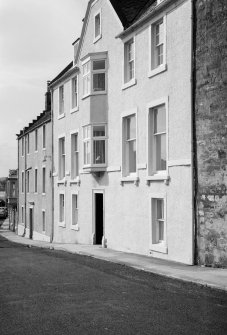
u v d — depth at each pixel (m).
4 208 83.31
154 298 9.23
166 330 6.98
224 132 13.37
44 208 33.91
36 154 37.12
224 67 13.44
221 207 13.35
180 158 15.10
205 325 7.24
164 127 16.61
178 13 15.45
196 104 14.41
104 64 21.98
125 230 19.23
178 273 12.10
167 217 15.80
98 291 10.09
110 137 21.05
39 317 7.95
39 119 36.66
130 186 18.81
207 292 9.80
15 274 12.95
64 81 27.88
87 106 22.72
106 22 21.62
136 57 18.50
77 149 25.98
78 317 7.87
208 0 14.03
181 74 15.20
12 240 37.03
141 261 15.15
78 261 15.76
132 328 7.12
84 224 24.47
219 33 13.62
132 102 18.81
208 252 13.72
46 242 30.73
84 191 24.38
